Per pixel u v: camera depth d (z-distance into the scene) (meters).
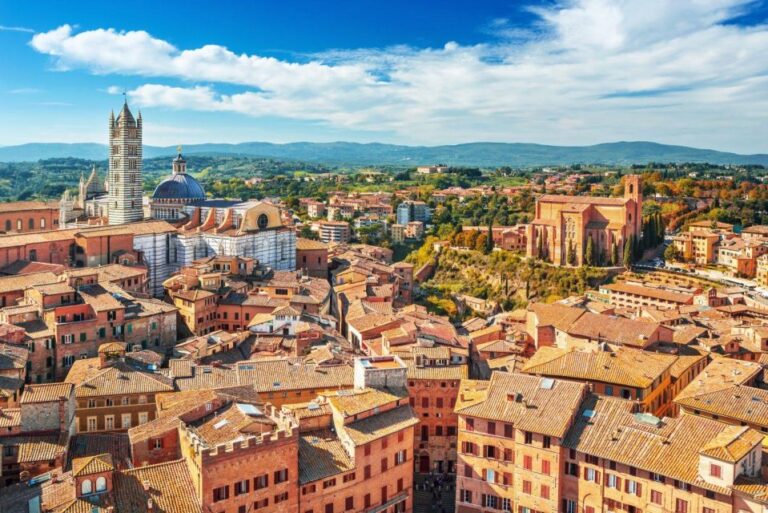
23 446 116.00
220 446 106.12
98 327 173.50
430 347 170.88
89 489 99.56
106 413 141.00
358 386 141.12
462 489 132.75
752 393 133.00
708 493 106.06
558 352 161.00
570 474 121.50
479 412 130.12
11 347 154.75
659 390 148.12
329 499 118.75
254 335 195.75
